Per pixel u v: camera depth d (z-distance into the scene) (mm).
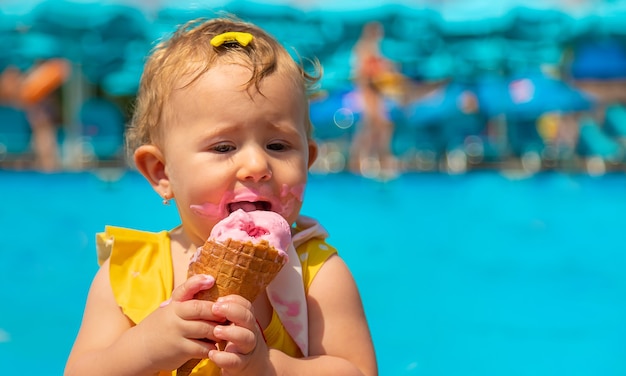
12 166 14609
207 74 2115
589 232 7246
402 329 4238
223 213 2094
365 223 7738
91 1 14594
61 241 6688
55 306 4672
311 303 2197
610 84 17641
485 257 6059
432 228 7480
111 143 14781
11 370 3635
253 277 1888
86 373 2033
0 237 6898
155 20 14781
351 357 2184
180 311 1856
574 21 15070
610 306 4578
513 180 12406
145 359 1906
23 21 14461
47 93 14312
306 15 15406
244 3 14719
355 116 15234
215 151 2094
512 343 3949
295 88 2176
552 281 5250
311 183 11797
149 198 9484
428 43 15789
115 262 2256
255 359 1886
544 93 14766
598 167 14594
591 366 3584
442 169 14797
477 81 15555
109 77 15266
